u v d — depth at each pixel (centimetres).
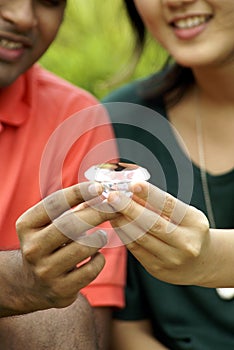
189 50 223
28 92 228
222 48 220
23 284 173
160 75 249
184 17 219
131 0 258
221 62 225
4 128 220
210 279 176
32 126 223
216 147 236
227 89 233
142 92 249
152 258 169
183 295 231
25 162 219
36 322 202
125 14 271
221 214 230
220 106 238
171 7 220
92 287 214
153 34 232
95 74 367
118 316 238
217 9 216
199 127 240
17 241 215
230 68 227
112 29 366
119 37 366
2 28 210
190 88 245
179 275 173
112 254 217
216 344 227
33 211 160
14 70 218
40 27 217
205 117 239
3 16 209
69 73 368
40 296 173
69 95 233
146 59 317
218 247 174
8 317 201
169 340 235
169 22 223
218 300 226
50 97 230
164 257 167
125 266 225
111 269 216
